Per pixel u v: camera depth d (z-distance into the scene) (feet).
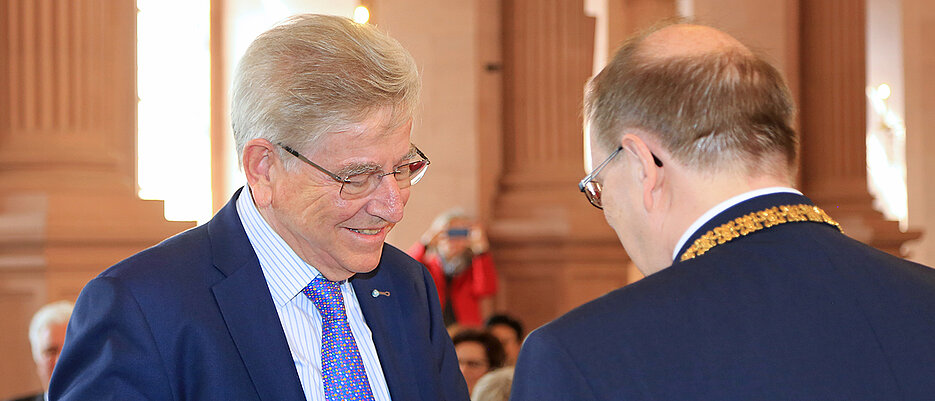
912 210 36.81
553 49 22.57
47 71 15.75
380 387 5.38
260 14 27.63
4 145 15.58
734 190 4.03
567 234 21.39
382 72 4.92
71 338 4.84
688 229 4.04
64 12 15.84
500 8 22.79
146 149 27.02
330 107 4.83
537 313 21.77
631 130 4.14
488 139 22.34
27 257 14.78
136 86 16.72
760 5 28.78
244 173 5.11
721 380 3.55
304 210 5.00
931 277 4.00
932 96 36.65
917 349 3.65
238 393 4.89
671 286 3.80
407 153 5.13
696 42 4.12
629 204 4.23
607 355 3.63
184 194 27.55
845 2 29.76
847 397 3.51
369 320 5.53
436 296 6.04
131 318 4.80
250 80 5.00
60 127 15.75
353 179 4.96
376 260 5.21
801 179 30.17
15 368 14.88
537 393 3.64
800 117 30.04
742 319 3.68
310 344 5.27
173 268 5.07
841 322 3.68
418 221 22.16
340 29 4.98
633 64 4.17
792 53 29.04
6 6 15.67
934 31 36.76
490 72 22.35
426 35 22.25
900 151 49.24
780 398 3.51
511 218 22.12
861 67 29.81
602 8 34.40
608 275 21.70
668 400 3.53
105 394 4.63
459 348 12.35
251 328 5.05
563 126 22.50
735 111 3.98
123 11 16.46
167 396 4.78
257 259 5.26
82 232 15.01
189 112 27.71
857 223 28.99
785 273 3.80
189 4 27.68
